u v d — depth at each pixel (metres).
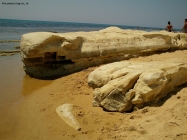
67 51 8.17
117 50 9.26
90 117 4.79
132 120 4.47
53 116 4.98
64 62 8.65
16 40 20.03
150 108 4.82
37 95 6.39
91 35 9.36
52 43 7.88
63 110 5.09
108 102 5.08
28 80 7.91
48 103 5.77
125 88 5.01
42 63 8.23
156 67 5.62
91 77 6.35
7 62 10.99
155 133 3.79
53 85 7.32
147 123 4.17
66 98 6.06
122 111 4.96
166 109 4.61
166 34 11.07
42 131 4.39
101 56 8.89
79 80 7.42
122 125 4.32
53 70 8.48
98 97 5.29
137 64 6.14
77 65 8.62
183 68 5.97
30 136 4.23
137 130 4.00
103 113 4.96
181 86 6.06
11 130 4.45
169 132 3.74
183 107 4.61
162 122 4.12
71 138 4.09
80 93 6.35
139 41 10.17
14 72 9.00
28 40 7.58
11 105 5.64
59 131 4.34
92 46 8.77
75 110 5.12
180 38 12.03
